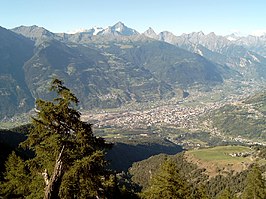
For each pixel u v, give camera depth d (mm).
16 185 30344
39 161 22391
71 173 19484
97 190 22000
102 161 21094
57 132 21547
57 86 22297
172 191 37406
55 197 18875
